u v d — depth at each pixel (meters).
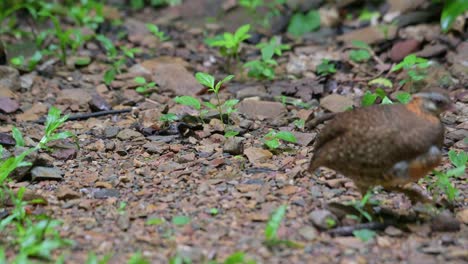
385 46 13.74
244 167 9.33
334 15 15.34
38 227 7.27
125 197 8.55
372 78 12.69
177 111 11.49
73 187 8.88
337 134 7.63
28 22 15.12
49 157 9.77
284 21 15.46
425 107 7.41
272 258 6.98
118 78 12.85
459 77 12.25
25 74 12.99
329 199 8.34
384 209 8.01
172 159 9.73
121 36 15.03
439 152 7.43
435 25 14.24
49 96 12.25
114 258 7.05
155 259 7.00
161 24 16.12
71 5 16.66
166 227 7.69
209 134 10.49
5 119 11.23
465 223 7.79
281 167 9.28
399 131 7.25
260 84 12.73
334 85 12.48
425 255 7.09
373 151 7.30
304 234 7.42
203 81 10.44
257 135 10.57
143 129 10.62
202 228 7.64
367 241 7.32
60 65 13.54
